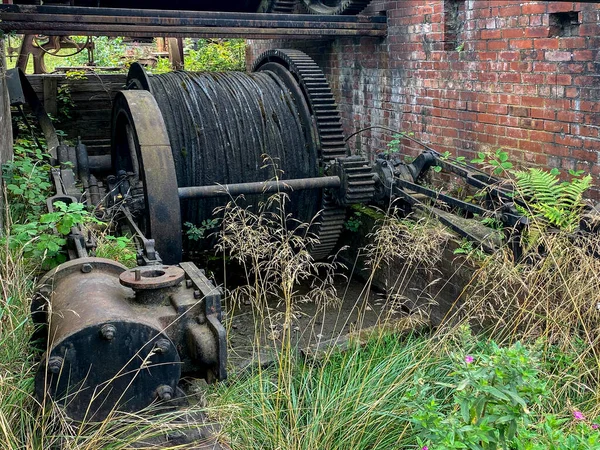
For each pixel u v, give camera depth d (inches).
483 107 261.1
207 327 121.3
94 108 392.2
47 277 133.6
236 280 286.0
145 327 112.0
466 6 265.9
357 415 141.9
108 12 274.4
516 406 103.4
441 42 280.4
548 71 227.6
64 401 110.1
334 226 282.2
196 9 377.4
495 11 249.4
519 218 183.3
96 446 109.4
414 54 300.5
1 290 148.8
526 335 159.2
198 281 127.1
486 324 194.9
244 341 216.2
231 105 281.7
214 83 288.5
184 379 136.6
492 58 253.3
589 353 154.5
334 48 367.9
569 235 169.2
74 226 177.0
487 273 181.6
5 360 127.3
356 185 257.4
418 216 237.9
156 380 114.7
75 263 135.0
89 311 113.6
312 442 132.2
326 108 285.7
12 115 317.4
